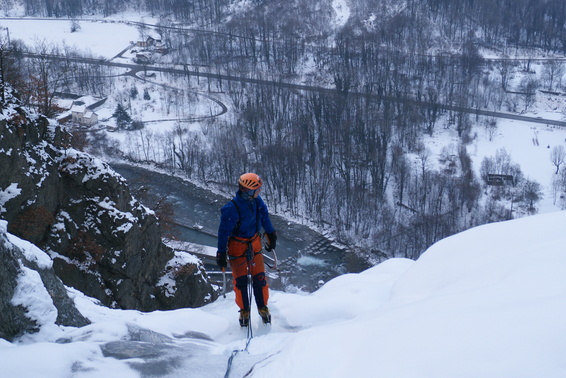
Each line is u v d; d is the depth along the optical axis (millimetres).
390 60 155250
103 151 99562
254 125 111312
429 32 178375
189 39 184000
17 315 5930
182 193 86938
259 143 104750
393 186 94500
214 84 142875
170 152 99938
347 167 93500
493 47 174375
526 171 103312
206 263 57031
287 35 181125
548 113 130500
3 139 15320
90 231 17828
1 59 23719
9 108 16578
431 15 189250
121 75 147750
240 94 135250
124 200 18641
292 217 84000
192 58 164375
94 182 17953
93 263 17562
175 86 142125
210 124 115875
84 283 17312
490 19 182125
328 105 116438
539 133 118125
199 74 150500
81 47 177250
